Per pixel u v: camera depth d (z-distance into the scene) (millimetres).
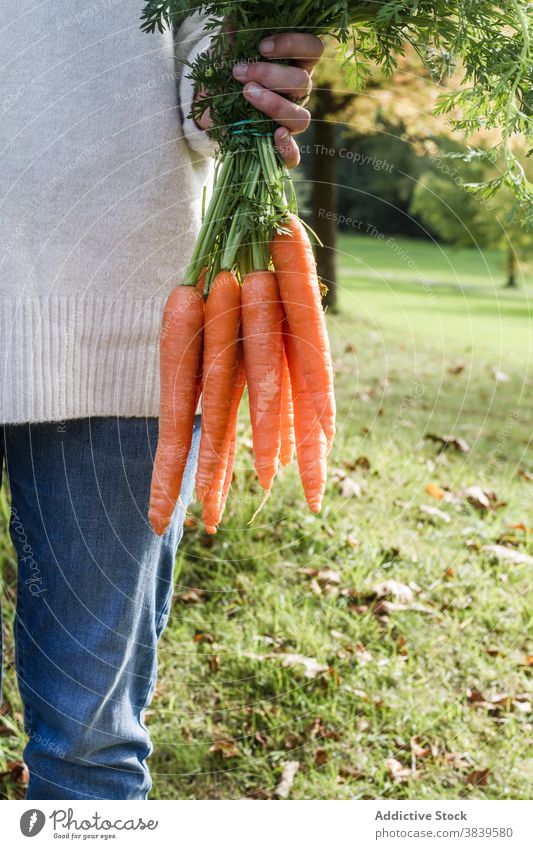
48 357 1320
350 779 2074
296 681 2385
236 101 1305
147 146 1343
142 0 1315
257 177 1320
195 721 2266
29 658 1472
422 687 2379
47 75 1260
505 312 9680
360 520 3115
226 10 1273
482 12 1403
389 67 1479
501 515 3297
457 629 2592
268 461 1396
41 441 1406
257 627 2605
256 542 2998
